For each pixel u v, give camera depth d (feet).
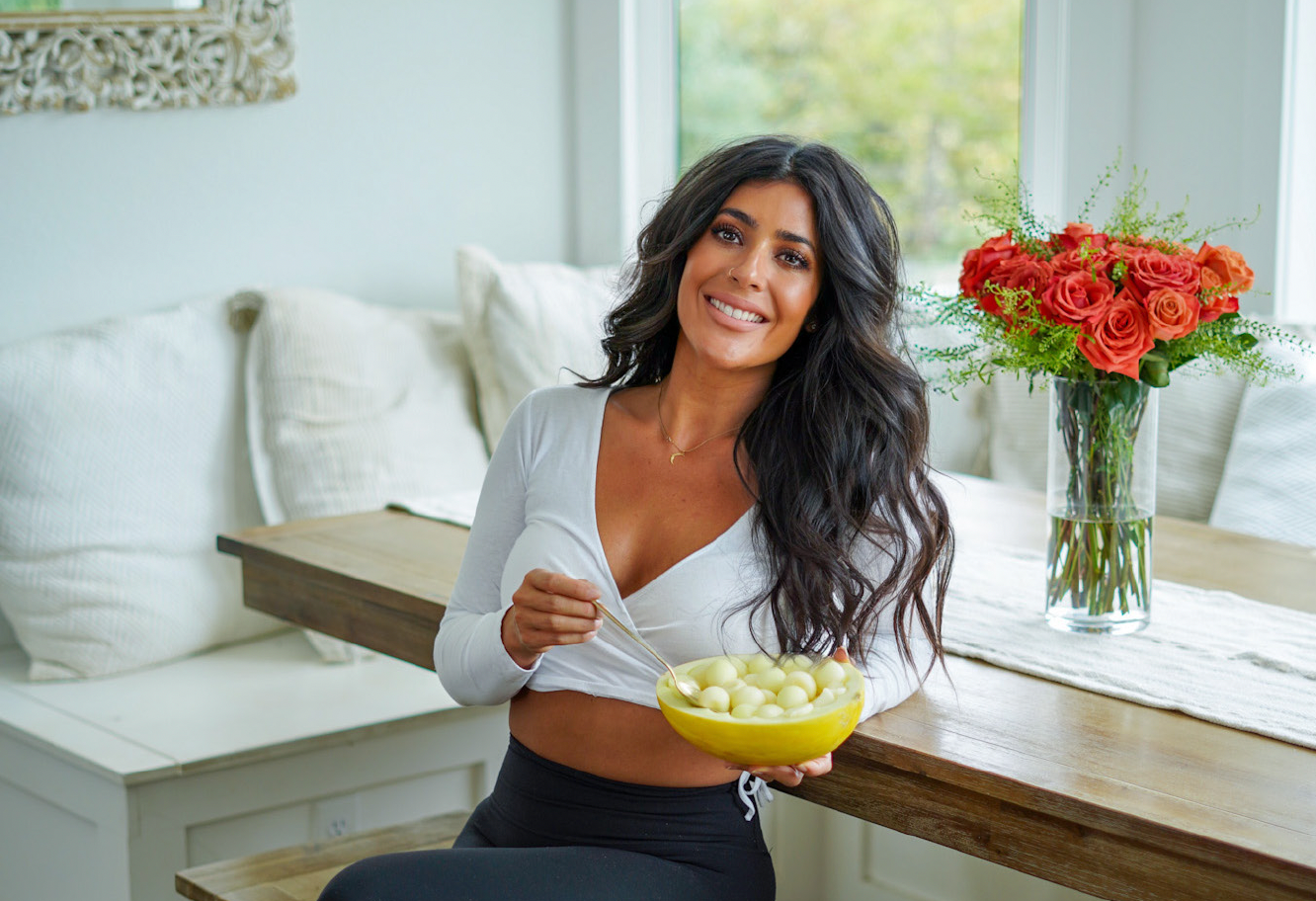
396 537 6.80
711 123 11.81
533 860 4.17
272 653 8.69
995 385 9.16
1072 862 3.73
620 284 5.26
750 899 4.42
